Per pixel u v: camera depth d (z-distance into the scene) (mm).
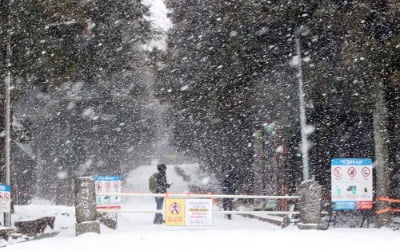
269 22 18781
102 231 14258
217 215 22375
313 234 11820
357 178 14414
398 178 19344
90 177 12352
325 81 18094
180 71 31516
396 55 15031
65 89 34688
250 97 22125
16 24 15500
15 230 16031
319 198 13523
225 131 29281
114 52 20234
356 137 21828
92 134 43938
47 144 43625
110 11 20703
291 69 20828
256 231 12445
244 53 20469
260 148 24484
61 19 16266
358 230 13500
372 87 15891
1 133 18734
